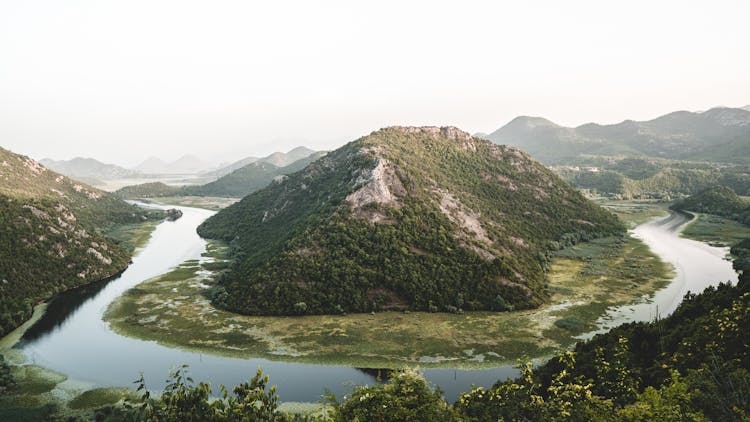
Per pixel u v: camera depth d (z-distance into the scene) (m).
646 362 48.50
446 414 26.72
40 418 56.03
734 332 41.22
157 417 30.31
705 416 25.80
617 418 25.69
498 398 32.34
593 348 56.38
